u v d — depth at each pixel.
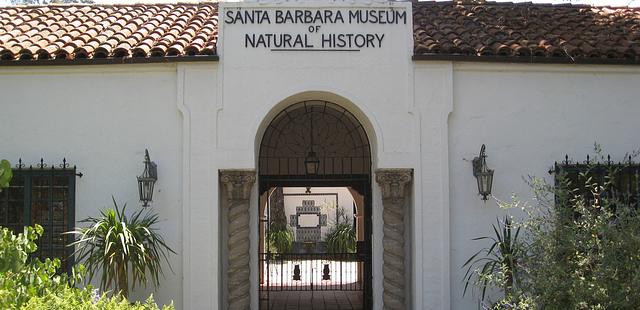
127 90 9.73
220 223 9.70
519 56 9.72
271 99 9.63
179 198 9.59
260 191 10.69
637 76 9.97
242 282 9.56
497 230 9.57
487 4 12.32
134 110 9.70
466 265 9.58
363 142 10.87
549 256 6.38
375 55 9.73
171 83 9.73
